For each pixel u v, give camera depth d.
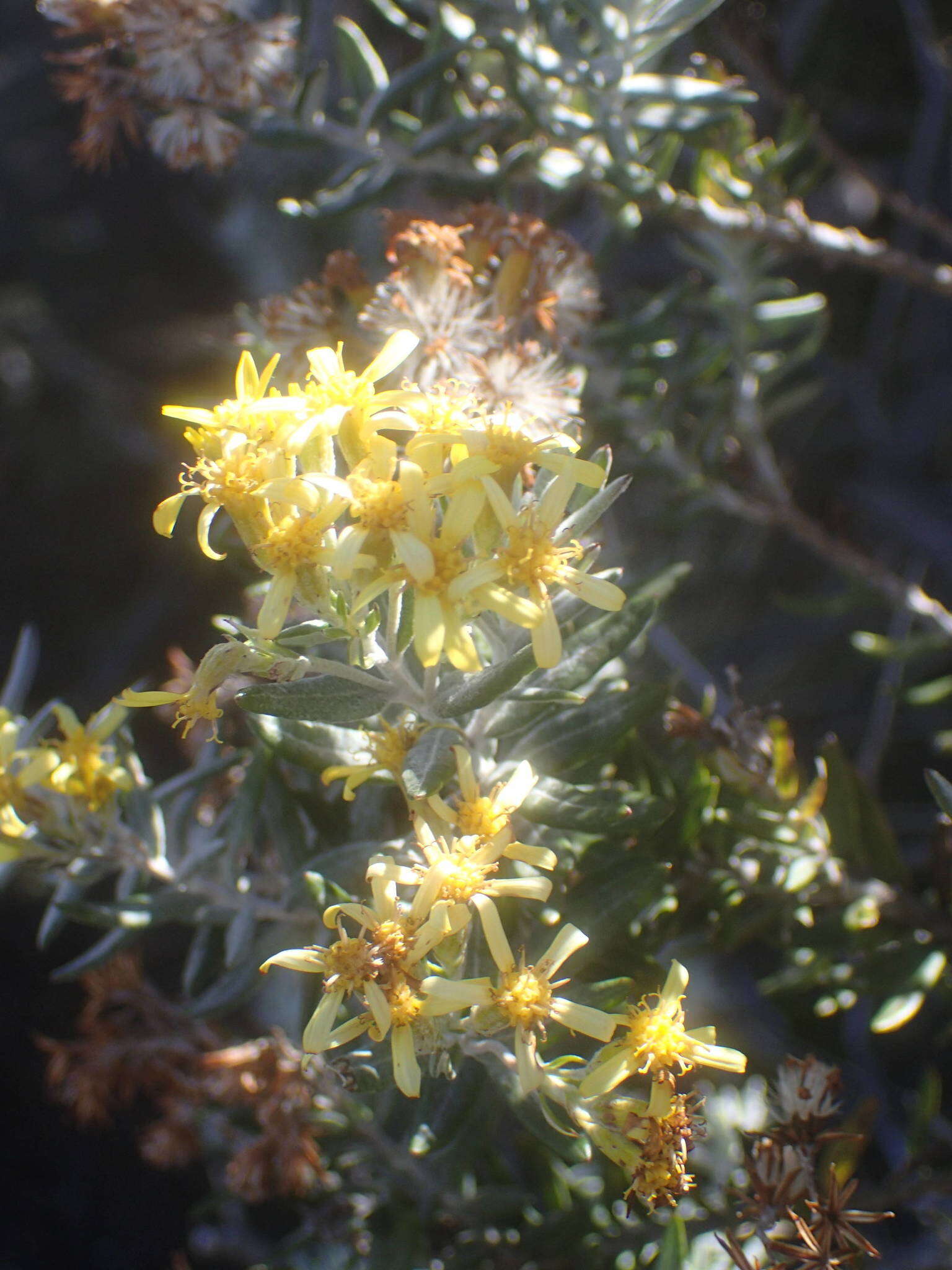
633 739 0.24
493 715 0.20
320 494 0.18
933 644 0.33
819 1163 0.23
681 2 0.26
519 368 0.22
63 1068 0.26
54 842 0.23
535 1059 0.18
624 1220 0.27
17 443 0.69
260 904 0.22
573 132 0.27
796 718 0.48
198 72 0.26
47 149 0.66
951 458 0.50
